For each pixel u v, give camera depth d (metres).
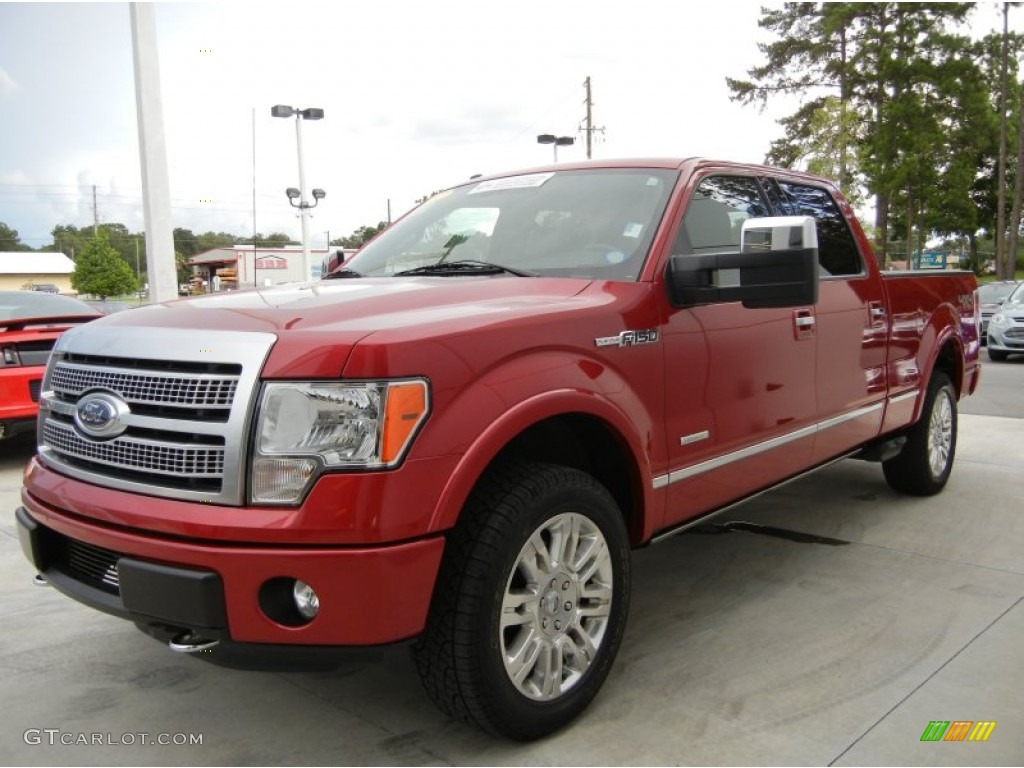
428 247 3.95
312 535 2.33
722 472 3.62
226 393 2.43
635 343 3.12
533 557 2.73
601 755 2.74
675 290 3.33
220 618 2.40
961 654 3.42
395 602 2.40
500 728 2.69
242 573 2.35
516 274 3.46
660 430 3.25
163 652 3.55
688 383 3.37
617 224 3.55
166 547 2.42
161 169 9.62
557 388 2.78
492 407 2.58
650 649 3.52
